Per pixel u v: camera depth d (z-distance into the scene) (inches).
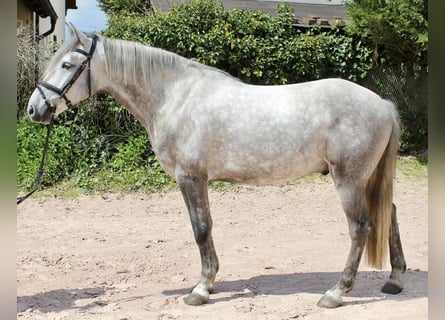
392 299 158.7
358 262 152.0
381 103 154.6
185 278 188.7
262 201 319.9
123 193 330.0
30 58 364.5
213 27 383.2
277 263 205.2
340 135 149.3
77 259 212.4
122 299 165.8
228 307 154.6
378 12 373.1
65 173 347.3
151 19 382.3
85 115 370.3
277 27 394.3
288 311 149.9
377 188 157.3
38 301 163.3
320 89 154.3
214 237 247.8
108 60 160.7
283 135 152.2
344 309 150.3
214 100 157.2
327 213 294.0
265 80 391.5
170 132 158.6
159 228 264.8
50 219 281.1
